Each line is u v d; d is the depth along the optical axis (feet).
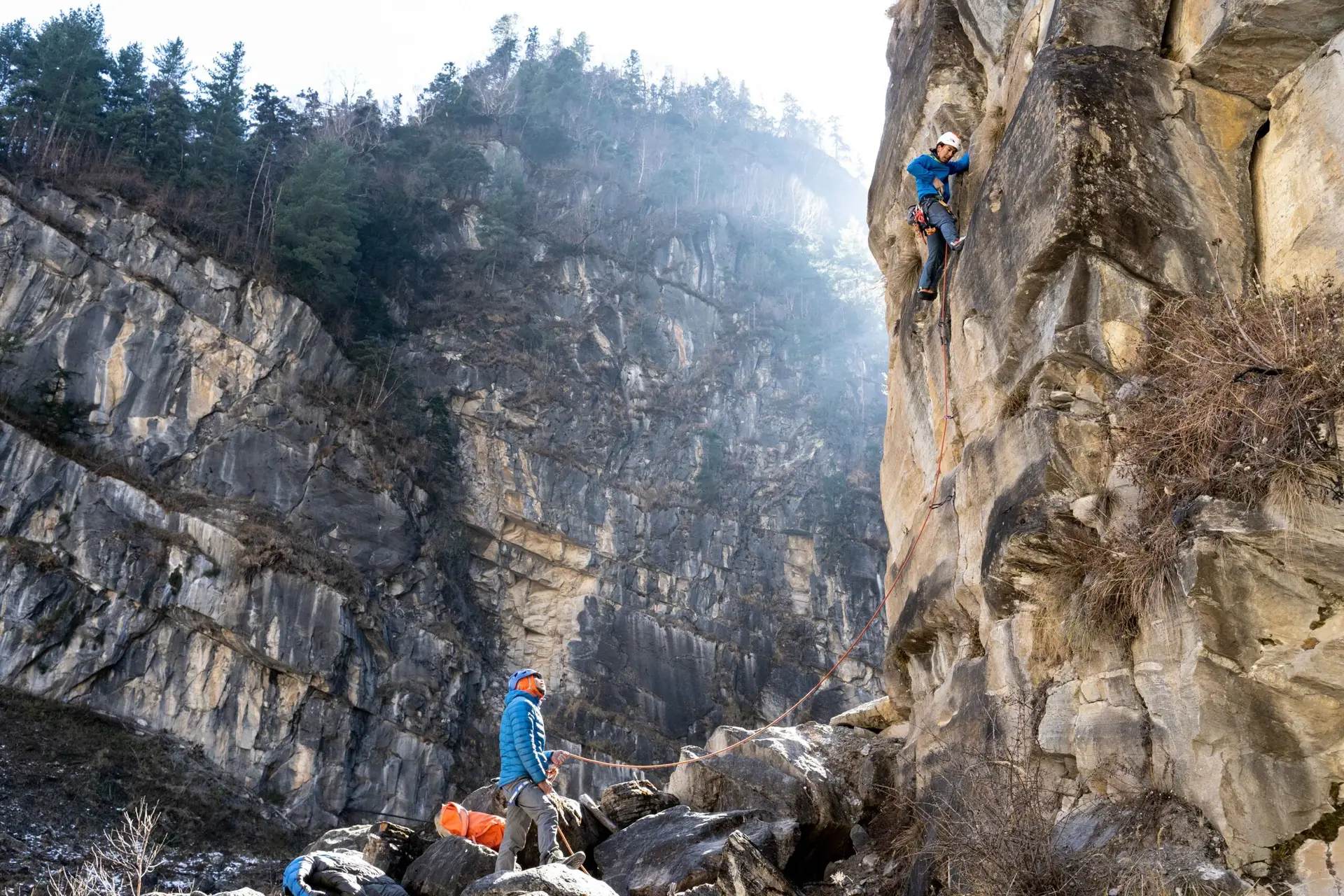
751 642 217.36
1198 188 22.43
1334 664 16.52
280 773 138.51
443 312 237.86
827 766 32.78
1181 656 17.93
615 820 30.50
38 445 143.54
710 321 279.49
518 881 20.72
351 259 208.95
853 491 243.81
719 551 228.02
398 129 297.12
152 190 189.16
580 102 378.12
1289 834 16.29
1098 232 22.12
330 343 191.52
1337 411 16.63
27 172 172.76
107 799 116.98
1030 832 18.58
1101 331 21.98
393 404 200.95
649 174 346.74
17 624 130.93
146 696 135.44
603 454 230.48
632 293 270.26
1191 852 16.90
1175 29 24.00
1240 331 18.35
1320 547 16.55
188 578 144.05
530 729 24.49
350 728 147.74
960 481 27.40
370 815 145.89
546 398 228.22
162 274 174.40
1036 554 22.27
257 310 180.45
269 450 170.30
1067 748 21.03
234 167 216.95
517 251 264.31
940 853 20.98
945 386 29.99
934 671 31.12
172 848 115.65
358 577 165.17
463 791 162.50
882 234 38.70
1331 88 20.85
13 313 159.74
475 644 189.67
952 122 32.48
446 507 199.72
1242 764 16.78
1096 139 22.53
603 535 216.74
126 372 164.04
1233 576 17.38
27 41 213.66
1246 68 22.47
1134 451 20.17
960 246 29.32
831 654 220.23
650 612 212.84
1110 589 19.88
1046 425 22.38
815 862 29.78
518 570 209.36
